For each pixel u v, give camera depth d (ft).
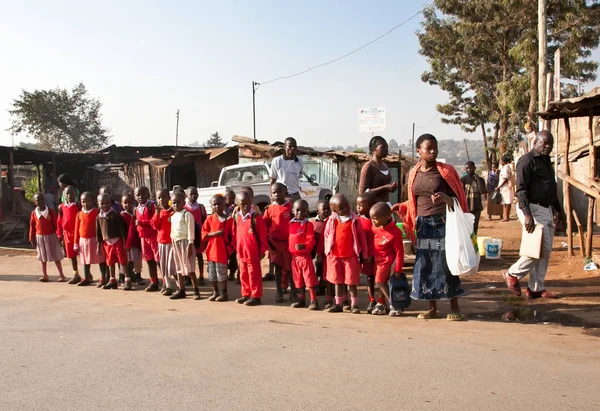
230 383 13.07
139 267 30.25
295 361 14.76
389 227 21.27
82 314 21.45
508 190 61.77
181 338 17.47
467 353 15.46
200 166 72.54
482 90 125.70
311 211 51.52
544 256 23.06
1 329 18.90
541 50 51.67
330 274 22.25
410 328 18.86
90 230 29.48
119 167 85.61
